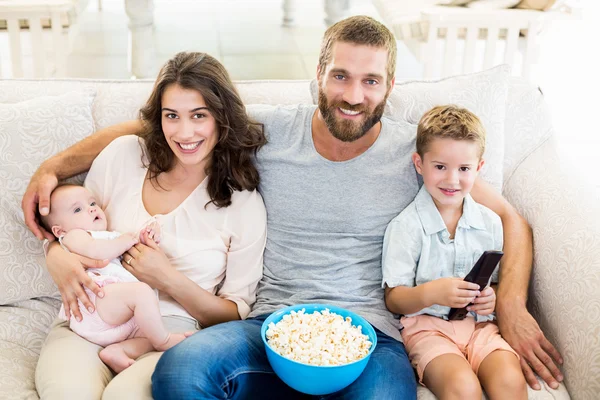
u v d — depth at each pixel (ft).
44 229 5.24
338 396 4.37
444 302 4.77
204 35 14.12
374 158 5.28
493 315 5.22
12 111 5.43
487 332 5.00
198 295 4.96
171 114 5.02
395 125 5.46
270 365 4.56
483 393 4.71
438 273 5.21
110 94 5.94
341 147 5.26
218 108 5.02
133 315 4.83
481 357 4.79
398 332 5.01
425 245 5.15
